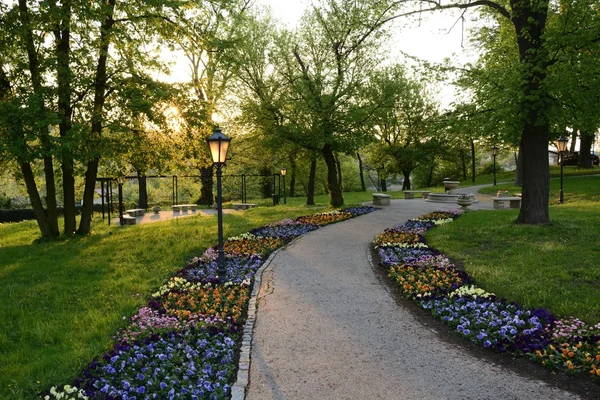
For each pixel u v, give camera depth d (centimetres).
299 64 2173
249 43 2202
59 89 1342
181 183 3812
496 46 1673
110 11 1309
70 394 427
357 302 720
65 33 1488
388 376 470
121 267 1005
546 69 1201
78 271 980
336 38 2095
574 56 1109
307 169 4206
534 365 485
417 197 3164
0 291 832
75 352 524
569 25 1141
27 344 568
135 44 1548
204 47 1639
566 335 527
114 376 463
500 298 689
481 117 1312
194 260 1041
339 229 1500
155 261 1059
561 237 1107
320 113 2006
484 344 529
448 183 3281
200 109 1584
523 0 1222
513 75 1148
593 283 743
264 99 2139
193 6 1575
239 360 515
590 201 1988
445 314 637
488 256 982
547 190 1314
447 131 1404
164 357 493
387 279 857
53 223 1552
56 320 649
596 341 509
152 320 632
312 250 1147
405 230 1402
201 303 714
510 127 1242
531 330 546
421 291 735
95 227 1911
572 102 1183
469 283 766
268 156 2914
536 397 421
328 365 498
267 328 612
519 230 1219
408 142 4338
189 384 446
